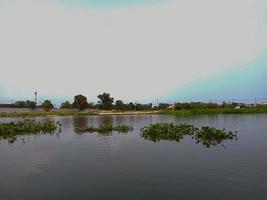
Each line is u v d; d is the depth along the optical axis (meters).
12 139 30.64
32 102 136.25
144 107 134.50
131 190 12.94
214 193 12.40
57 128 43.09
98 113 111.50
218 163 17.64
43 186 13.67
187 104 116.44
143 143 26.30
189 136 30.33
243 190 12.72
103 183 13.97
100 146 25.06
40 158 20.08
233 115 78.12
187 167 16.73
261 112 89.69
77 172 16.02
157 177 14.77
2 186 13.72
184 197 12.01
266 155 19.92
